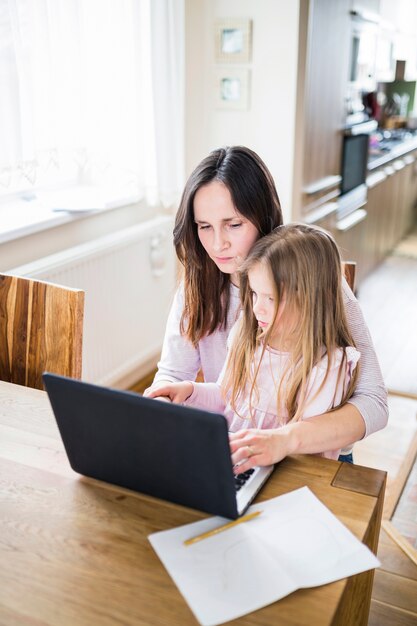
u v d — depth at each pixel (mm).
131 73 2566
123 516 956
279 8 2873
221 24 2996
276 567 849
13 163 2062
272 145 3096
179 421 875
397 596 1702
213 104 3150
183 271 1405
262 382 1225
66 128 2330
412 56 6066
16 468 1078
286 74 2957
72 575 846
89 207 2469
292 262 1102
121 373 2805
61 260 2305
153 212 3020
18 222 2227
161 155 2764
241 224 1251
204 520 944
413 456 2426
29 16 2023
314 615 777
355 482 1036
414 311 4055
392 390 2988
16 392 1339
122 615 779
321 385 1137
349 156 3836
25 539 914
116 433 951
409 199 5762
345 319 1179
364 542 922
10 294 1534
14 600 807
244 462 1018
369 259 4664
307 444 1071
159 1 2551
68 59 2264
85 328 2498
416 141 5613
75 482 1040
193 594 806
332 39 3291
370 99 4996
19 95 2016
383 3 4418
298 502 981
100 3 2342
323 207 3568
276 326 1174
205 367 1498
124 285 2719
